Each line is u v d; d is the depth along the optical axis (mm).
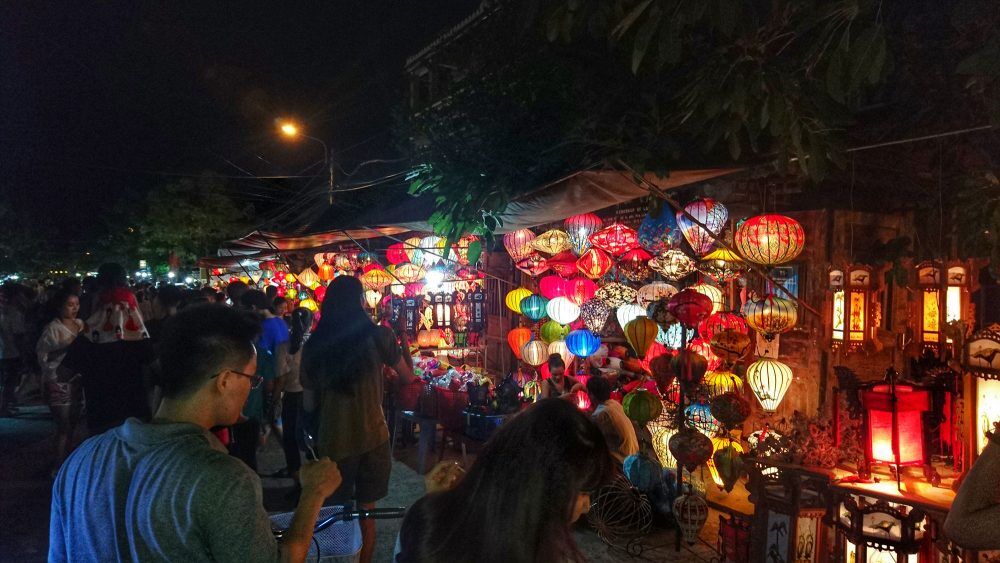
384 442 4176
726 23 2398
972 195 3754
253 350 1897
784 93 2766
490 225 4566
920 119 4375
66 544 1717
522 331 7266
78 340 5297
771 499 4008
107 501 1646
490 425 6707
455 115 4828
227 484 1634
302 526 1852
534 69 4438
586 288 6410
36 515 5688
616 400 5910
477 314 11609
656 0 2443
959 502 1886
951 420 3627
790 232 4512
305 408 4145
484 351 11609
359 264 11953
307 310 7152
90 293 8828
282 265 15609
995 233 3490
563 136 4379
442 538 1378
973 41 3893
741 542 4352
